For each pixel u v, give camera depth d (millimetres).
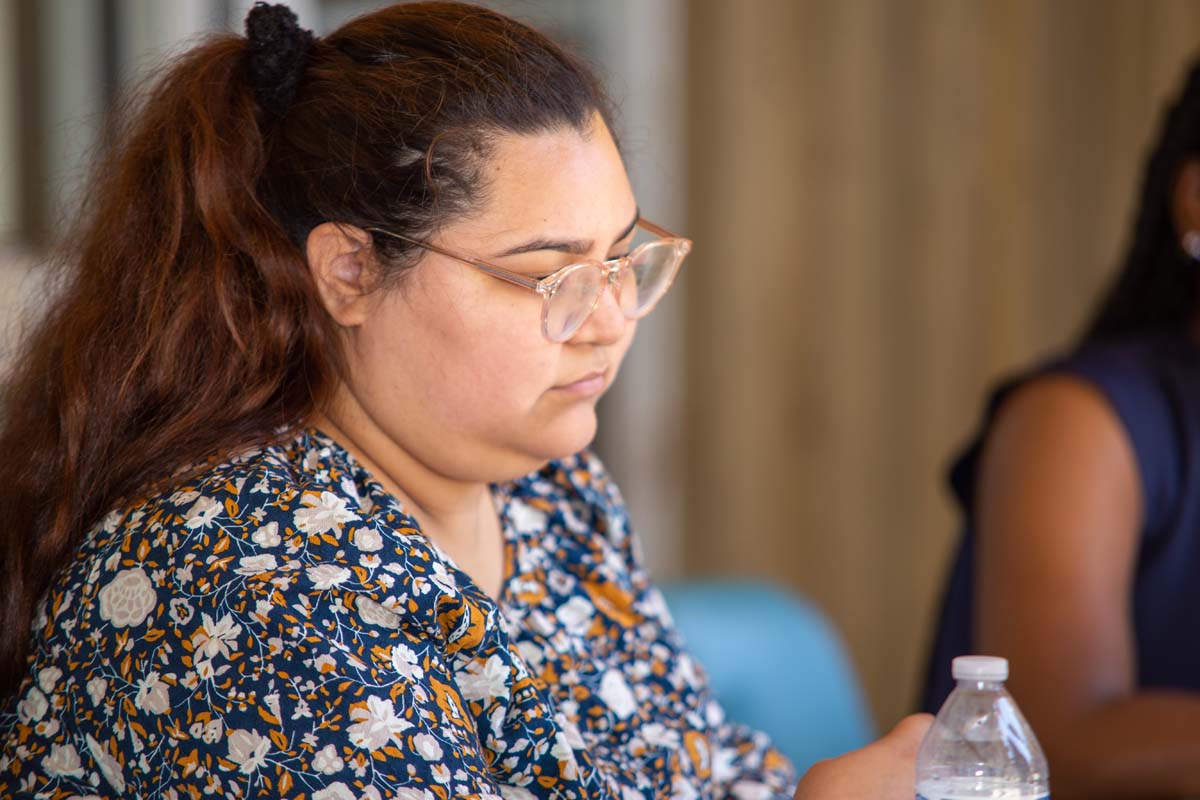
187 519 1983
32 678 2068
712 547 6977
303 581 1889
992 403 3619
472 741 1963
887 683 7125
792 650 3676
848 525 7074
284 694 1833
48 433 2244
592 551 2639
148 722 1910
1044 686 3211
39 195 4379
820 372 6980
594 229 2102
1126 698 3229
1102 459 3348
